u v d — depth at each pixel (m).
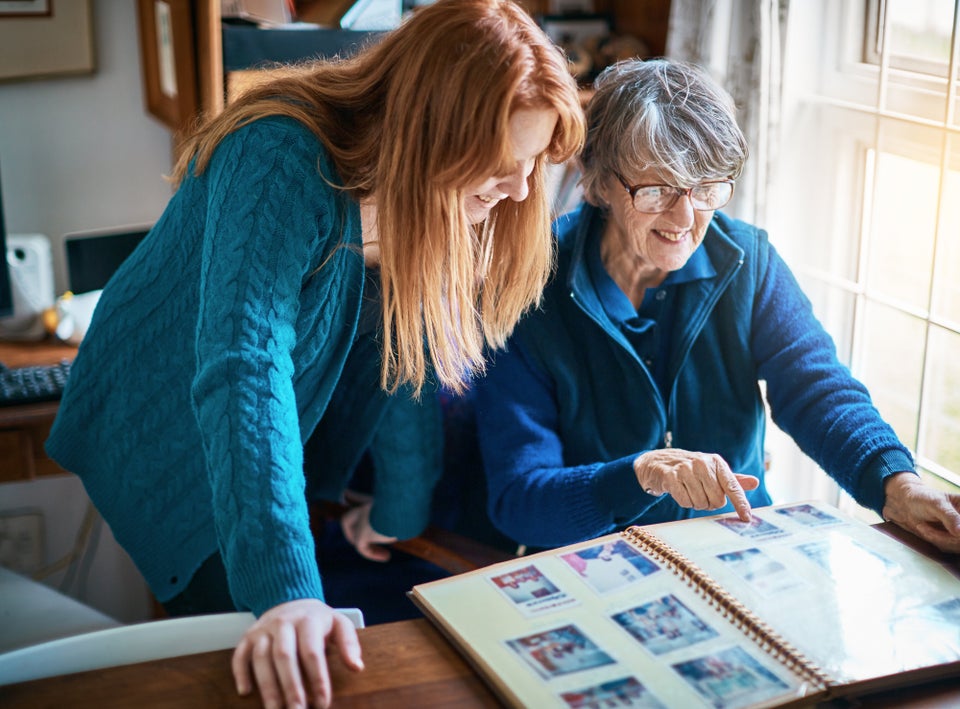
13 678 0.90
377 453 1.49
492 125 0.95
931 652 0.89
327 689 0.79
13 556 2.25
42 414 1.69
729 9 1.69
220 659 0.88
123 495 1.32
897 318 1.71
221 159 1.05
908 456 1.22
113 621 1.40
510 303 1.24
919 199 1.64
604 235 1.41
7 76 1.98
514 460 1.37
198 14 1.73
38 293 1.96
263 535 0.87
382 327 1.31
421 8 1.03
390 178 1.02
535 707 0.79
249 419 0.91
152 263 1.22
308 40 1.76
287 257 1.00
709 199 1.28
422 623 0.93
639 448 1.40
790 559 1.02
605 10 2.23
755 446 1.44
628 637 0.89
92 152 2.11
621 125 1.26
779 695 0.82
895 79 1.63
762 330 1.41
